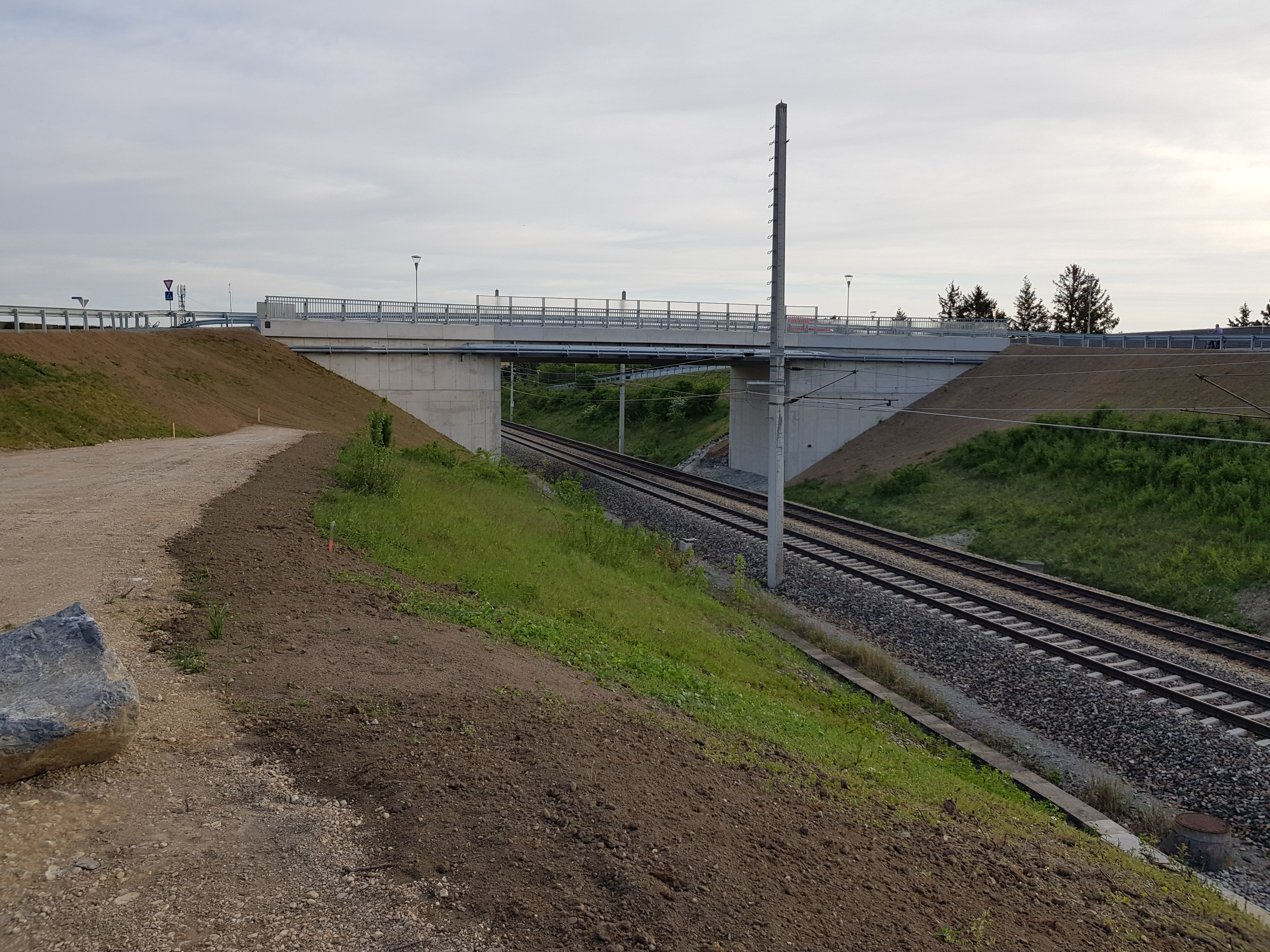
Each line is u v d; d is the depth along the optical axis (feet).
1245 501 91.86
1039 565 93.91
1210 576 81.41
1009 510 111.96
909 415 168.45
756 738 32.09
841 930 17.85
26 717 19.24
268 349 133.49
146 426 97.86
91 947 14.15
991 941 19.25
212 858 17.11
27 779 19.45
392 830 18.65
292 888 16.33
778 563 83.25
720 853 19.88
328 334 135.85
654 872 18.10
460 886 16.79
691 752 27.20
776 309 82.64
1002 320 196.13
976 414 153.28
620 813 20.54
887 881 21.09
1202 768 43.65
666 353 147.13
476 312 140.77
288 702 25.04
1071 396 142.41
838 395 165.89
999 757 44.50
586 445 214.48
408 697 26.48
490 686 29.01
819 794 26.68
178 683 25.86
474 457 114.73
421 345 137.28
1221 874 34.32
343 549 47.85
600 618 48.47
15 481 64.13
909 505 127.54
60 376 97.04
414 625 35.86
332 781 20.74
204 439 97.09
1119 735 47.60
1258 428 106.32
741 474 176.96
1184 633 67.36
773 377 83.20
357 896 16.24
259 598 36.06
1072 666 57.77
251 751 21.98
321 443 96.99
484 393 142.51
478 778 21.39
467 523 64.39
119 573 37.88
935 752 43.78
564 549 68.59
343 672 28.32
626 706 31.19
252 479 66.64
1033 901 22.84
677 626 53.67
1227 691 52.95
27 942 14.12
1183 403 122.52
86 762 20.21
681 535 108.58
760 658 54.08
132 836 17.62
